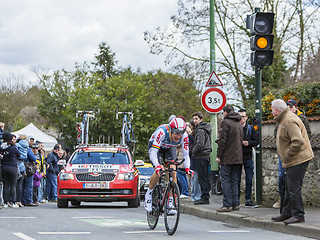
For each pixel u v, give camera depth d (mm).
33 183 19297
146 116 53688
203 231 9672
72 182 16062
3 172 16219
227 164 11914
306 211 11523
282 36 35281
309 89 15102
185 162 9688
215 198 15453
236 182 12094
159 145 9516
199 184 14039
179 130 9430
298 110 11227
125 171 16500
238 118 12039
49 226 10242
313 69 30484
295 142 9398
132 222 11156
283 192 9852
